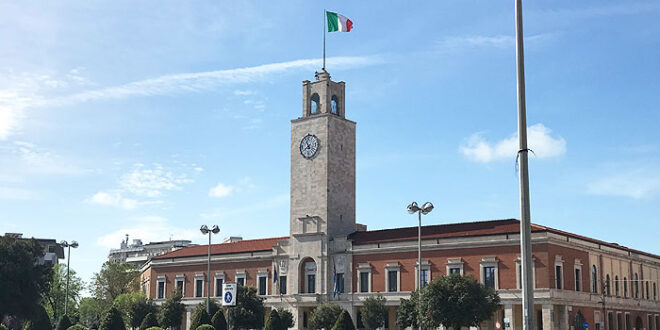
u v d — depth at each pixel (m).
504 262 98.31
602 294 105.81
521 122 24.98
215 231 101.75
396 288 108.81
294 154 126.12
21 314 95.69
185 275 136.75
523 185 24.67
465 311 83.94
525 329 24.05
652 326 124.12
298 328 118.38
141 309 127.25
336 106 127.12
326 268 117.25
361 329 112.12
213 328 87.12
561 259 97.12
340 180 123.38
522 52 25.23
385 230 117.25
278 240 126.50
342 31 117.19
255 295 112.06
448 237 104.44
